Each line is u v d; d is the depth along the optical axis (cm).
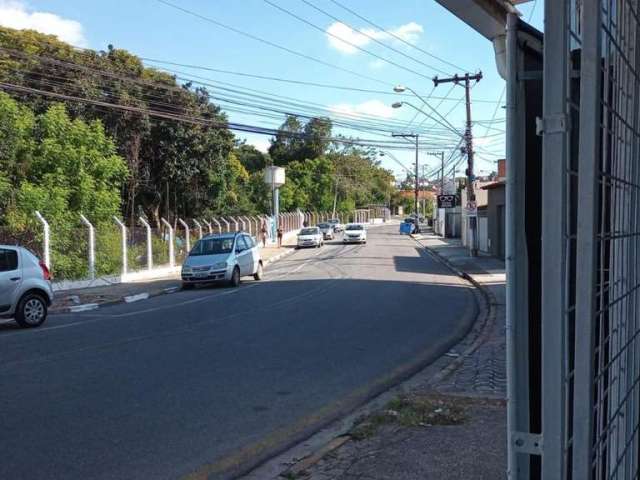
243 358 931
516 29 229
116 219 2430
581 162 203
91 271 2197
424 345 1037
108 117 3231
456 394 694
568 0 204
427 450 510
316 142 9238
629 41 262
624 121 255
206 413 659
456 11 278
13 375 837
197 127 3612
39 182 2369
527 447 225
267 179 5375
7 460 527
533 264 242
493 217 3173
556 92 200
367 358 932
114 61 3434
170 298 1861
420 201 13475
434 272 2506
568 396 223
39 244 1978
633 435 289
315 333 1143
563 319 202
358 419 623
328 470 480
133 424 623
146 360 924
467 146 3278
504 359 891
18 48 3053
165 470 510
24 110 2480
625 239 261
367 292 1806
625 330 264
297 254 3919
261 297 1747
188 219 3934
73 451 548
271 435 593
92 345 1061
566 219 203
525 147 235
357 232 4788
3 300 1263
